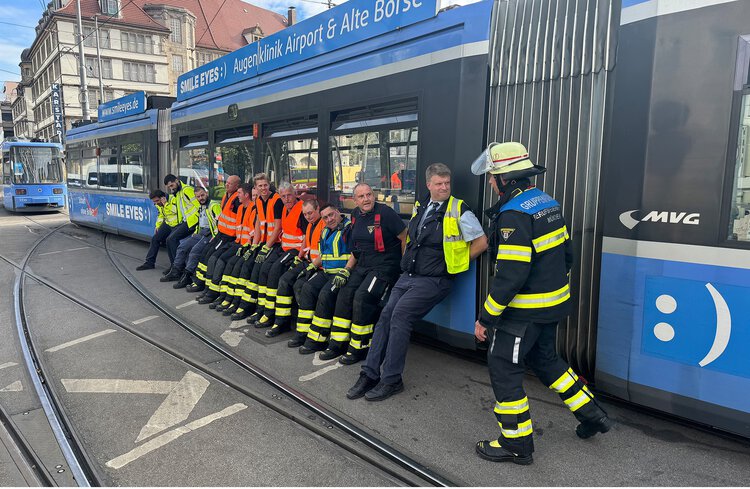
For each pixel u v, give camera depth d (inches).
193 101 328.5
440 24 165.5
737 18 107.8
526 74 146.9
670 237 117.2
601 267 131.0
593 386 143.3
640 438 126.7
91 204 525.3
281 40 241.1
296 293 196.5
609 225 128.5
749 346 106.5
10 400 150.8
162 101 409.7
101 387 158.2
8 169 786.2
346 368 173.0
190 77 335.6
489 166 116.7
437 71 164.9
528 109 146.9
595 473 112.3
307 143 223.8
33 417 140.4
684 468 113.8
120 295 274.1
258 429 132.9
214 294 257.1
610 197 128.2
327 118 209.2
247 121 264.5
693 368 114.7
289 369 172.4
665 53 117.6
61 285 297.7
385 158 185.9
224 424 135.4
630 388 125.6
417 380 163.8
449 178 146.4
